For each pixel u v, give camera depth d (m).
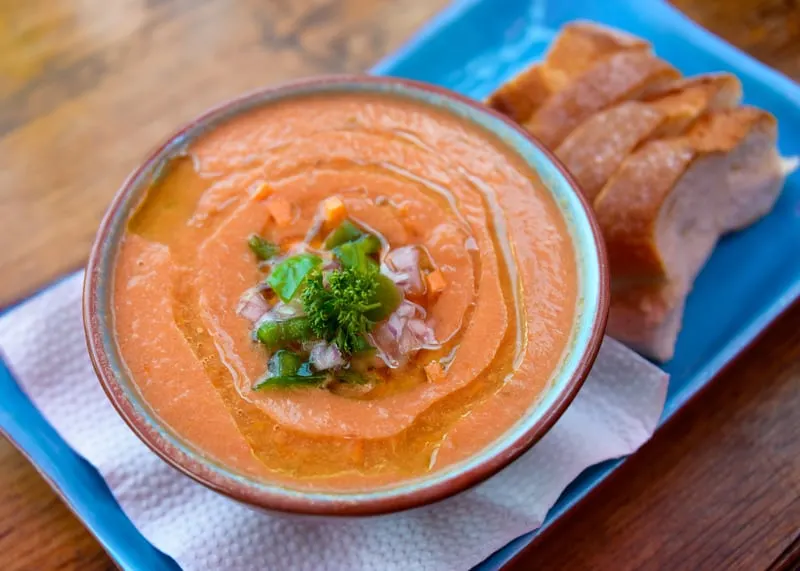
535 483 0.31
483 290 0.30
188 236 0.32
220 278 0.31
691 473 0.33
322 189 0.32
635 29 0.43
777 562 0.31
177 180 0.33
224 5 0.45
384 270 0.31
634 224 0.34
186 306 0.30
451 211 0.32
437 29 0.42
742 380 0.35
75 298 0.34
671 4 0.45
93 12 0.44
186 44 0.43
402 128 0.34
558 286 0.31
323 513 0.27
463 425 0.29
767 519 0.32
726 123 0.36
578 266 0.31
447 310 0.30
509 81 0.40
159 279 0.31
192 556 0.30
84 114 0.41
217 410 0.29
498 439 0.28
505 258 0.31
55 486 0.31
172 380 0.29
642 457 0.33
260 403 0.29
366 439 0.28
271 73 0.42
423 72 0.43
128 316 0.30
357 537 0.30
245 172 0.33
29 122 0.41
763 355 0.35
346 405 0.29
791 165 0.39
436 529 0.31
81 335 0.34
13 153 0.40
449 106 0.34
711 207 0.37
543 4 0.44
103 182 0.39
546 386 0.29
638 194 0.34
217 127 0.33
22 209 0.39
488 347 0.30
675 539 0.32
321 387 0.29
